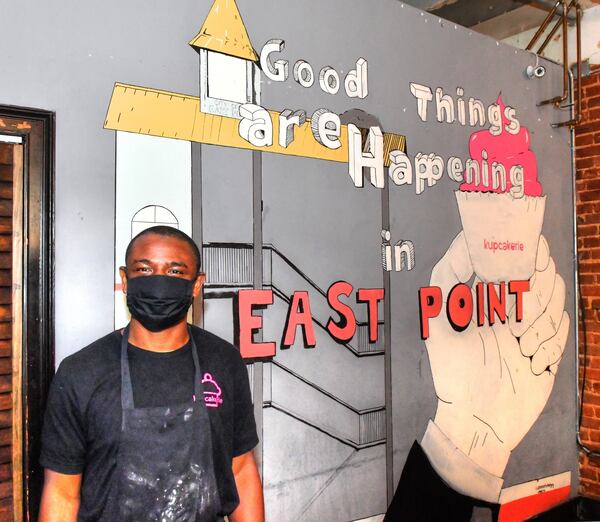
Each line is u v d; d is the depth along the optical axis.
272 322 2.73
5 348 2.10
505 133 3.83
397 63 3.25
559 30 4.41
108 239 2.31
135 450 1.73
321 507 2.88
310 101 2.89
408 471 3.20
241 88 2.66
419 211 3.33
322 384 2.89
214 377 1.89
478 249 3.62
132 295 1.81
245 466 2.03
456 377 3.46
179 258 1.85
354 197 3.04
